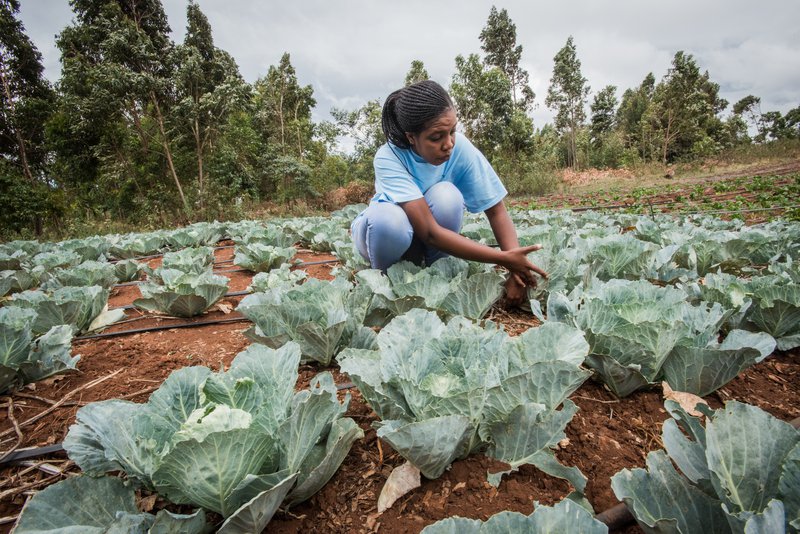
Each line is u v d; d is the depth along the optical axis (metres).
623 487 1.10
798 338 2.21
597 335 1.85
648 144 34.03
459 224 3.10
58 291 3.06
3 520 1.42
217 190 17.75
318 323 2.20
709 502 1.12
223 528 1.07
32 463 1.71
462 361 1.48
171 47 19.58
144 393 2.18
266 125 26.66
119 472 1.55
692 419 1.28
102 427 1.30
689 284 2.66
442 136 2.37
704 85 54.50
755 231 3.95
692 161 28.53
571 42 37.25
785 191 10.41
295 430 1.20
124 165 19.05
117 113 18.41
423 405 1.35
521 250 2.49
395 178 2.77
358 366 1.54
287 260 4.82
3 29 19.50
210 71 21.34
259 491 1.14
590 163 41.34
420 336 1.66
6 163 18.27
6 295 4.23
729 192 12.41
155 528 1.04
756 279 2.47
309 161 26.97
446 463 1.37
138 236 7.82
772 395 1.93
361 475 1.51
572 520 0.95
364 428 1.78
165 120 18.94
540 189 21.86
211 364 2.50
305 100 32.19
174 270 3.65
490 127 22.92
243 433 1.06
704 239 3.98
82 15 20.97
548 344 1.61
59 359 2.29
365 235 3.27
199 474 1.07
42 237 15.32
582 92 38.69
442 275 2.84
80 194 21.50
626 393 1.90
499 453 1.44
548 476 1.44
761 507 1.09
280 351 1.56
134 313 3.56
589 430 1.70
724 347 1.86
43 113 20.66
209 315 3.41
